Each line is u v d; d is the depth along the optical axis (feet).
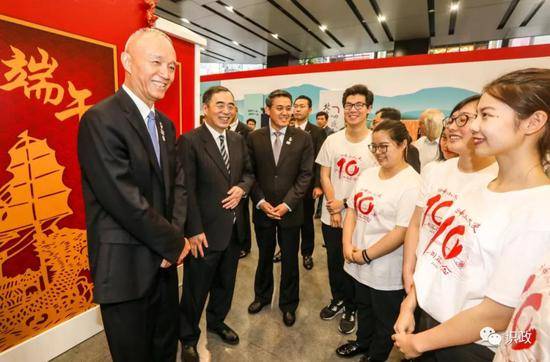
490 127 2.24
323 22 24.48
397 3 20.33
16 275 4.82
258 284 7.06
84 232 5.67
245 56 37.09
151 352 4.62
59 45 4.91
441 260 2.82
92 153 3.39
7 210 4.60
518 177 2.31
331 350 5.98
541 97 2.06
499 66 11.81
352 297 6.48
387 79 13.84
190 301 5.52
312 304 7.60
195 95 8.13
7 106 4.43
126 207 3.48
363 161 6.17
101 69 5.56
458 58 12.42
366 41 29.04
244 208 5.95
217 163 5.38
